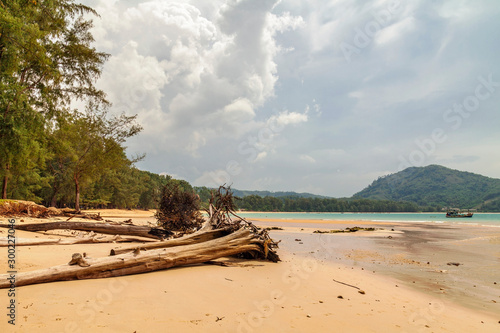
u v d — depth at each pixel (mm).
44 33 19422
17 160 20547
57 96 24672
